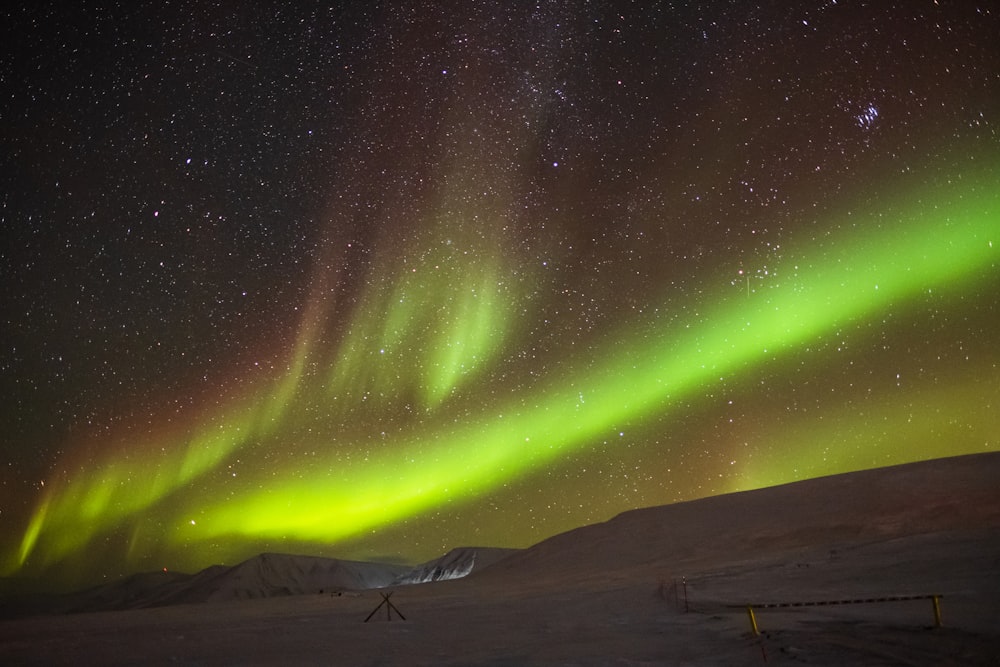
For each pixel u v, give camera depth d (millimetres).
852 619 13680
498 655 12891
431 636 16969
